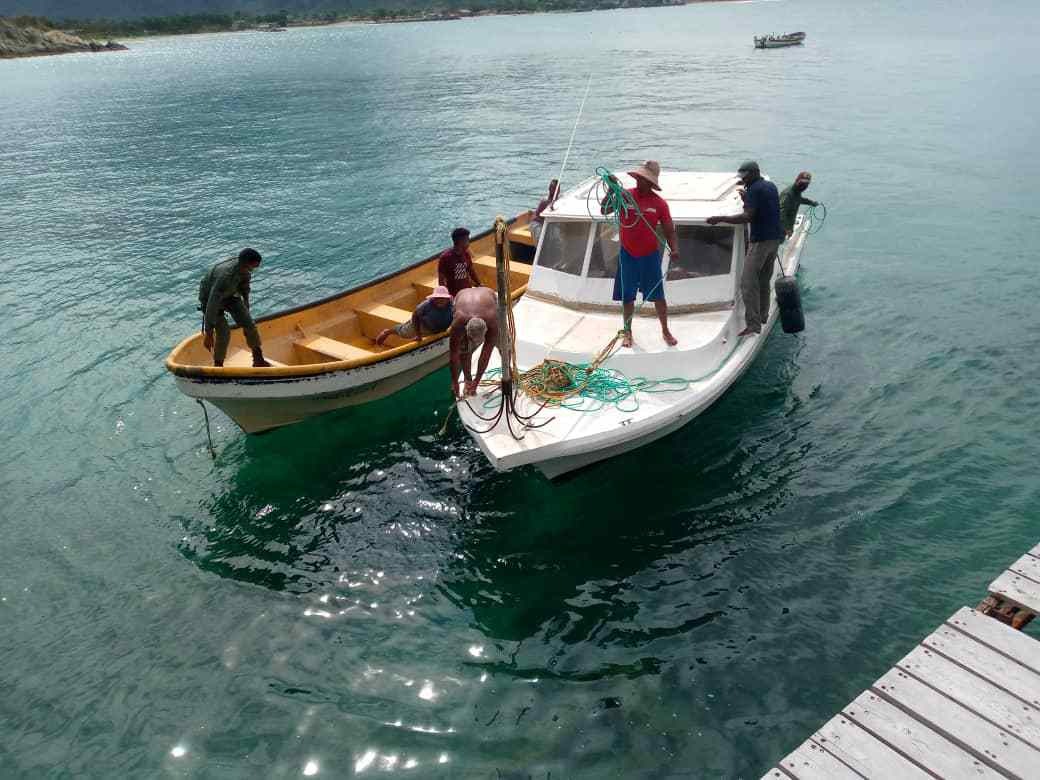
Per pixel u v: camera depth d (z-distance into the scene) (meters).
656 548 7.25
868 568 6.84
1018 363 10.17
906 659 5.01
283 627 6.59
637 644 6.21
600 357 8.04
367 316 10.60
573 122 31.66
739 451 8.61
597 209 9.02
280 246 17.66
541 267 9.39
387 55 85.81
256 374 8.26
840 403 9.49
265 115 40.34
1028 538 7.07
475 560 7.25
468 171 24.08
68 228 19.95
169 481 8.71
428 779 5.23
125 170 27.56
